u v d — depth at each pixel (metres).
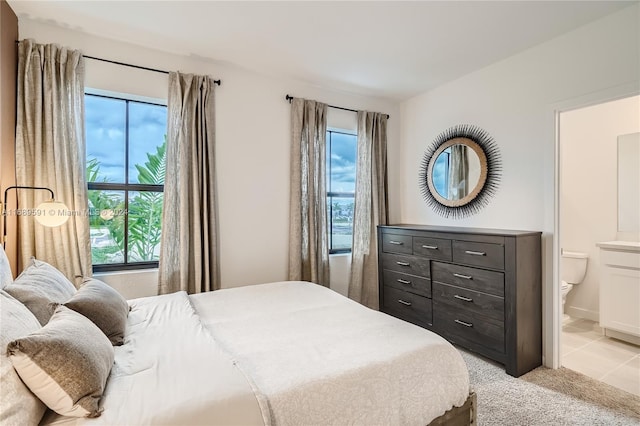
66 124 2.32
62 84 2.29
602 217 3.47
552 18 2.22
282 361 1.33
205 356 1.29
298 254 3.23
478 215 3.10
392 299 3.45
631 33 2.09
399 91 3.65
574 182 3.69
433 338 1.59
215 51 2.71
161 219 2.66
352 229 3.69
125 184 2.72
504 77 2.86
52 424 0.94
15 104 2.19
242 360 1.34
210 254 2.79
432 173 3.59
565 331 3.25
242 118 3.04
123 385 1.09
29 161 2.21
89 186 2.59
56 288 1.59
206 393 1.04
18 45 2.20
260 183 3.13
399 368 1.35
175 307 1.94
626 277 2.92
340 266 3.66
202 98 2.77
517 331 2.36
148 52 2.65
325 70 3.09
